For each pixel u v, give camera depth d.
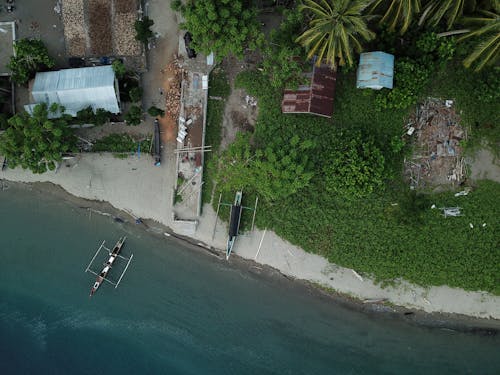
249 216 29.17
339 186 26.70
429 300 28.80
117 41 28.55
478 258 28.05
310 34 23.08
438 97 27.77
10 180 30.55
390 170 26.98
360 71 26.22
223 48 24.55
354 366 29.53
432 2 23.00
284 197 28.66
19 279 30.86
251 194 28.94
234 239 29.39
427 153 27.98
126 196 30.00
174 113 29.02
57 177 30.25
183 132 28.81
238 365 30.08
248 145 26.64
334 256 28.89
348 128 28.05
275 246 29.36
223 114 28.97
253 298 29.94
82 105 27.88
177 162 29.14
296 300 29.69
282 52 24.41
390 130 27.94
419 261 28.30
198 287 30.23
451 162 27.98
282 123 28.39
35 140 25.41
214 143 29.11
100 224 30.47
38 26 29.28
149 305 30.52
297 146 27.64
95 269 30.53
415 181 28.02
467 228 27.94
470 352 28.91
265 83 28.28
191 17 23.34
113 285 30.53
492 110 27.52
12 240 30.86
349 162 26.22
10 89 29.22
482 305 28.53
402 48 26.61
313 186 28.36
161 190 29.69
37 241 30.80
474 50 22.97
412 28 25.95
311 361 29.73
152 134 29.27
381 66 25.75
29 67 27.55
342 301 29.41
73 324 30.78
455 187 28.02
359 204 28.31
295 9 25.36
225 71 28.70
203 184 29.34
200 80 28.67
